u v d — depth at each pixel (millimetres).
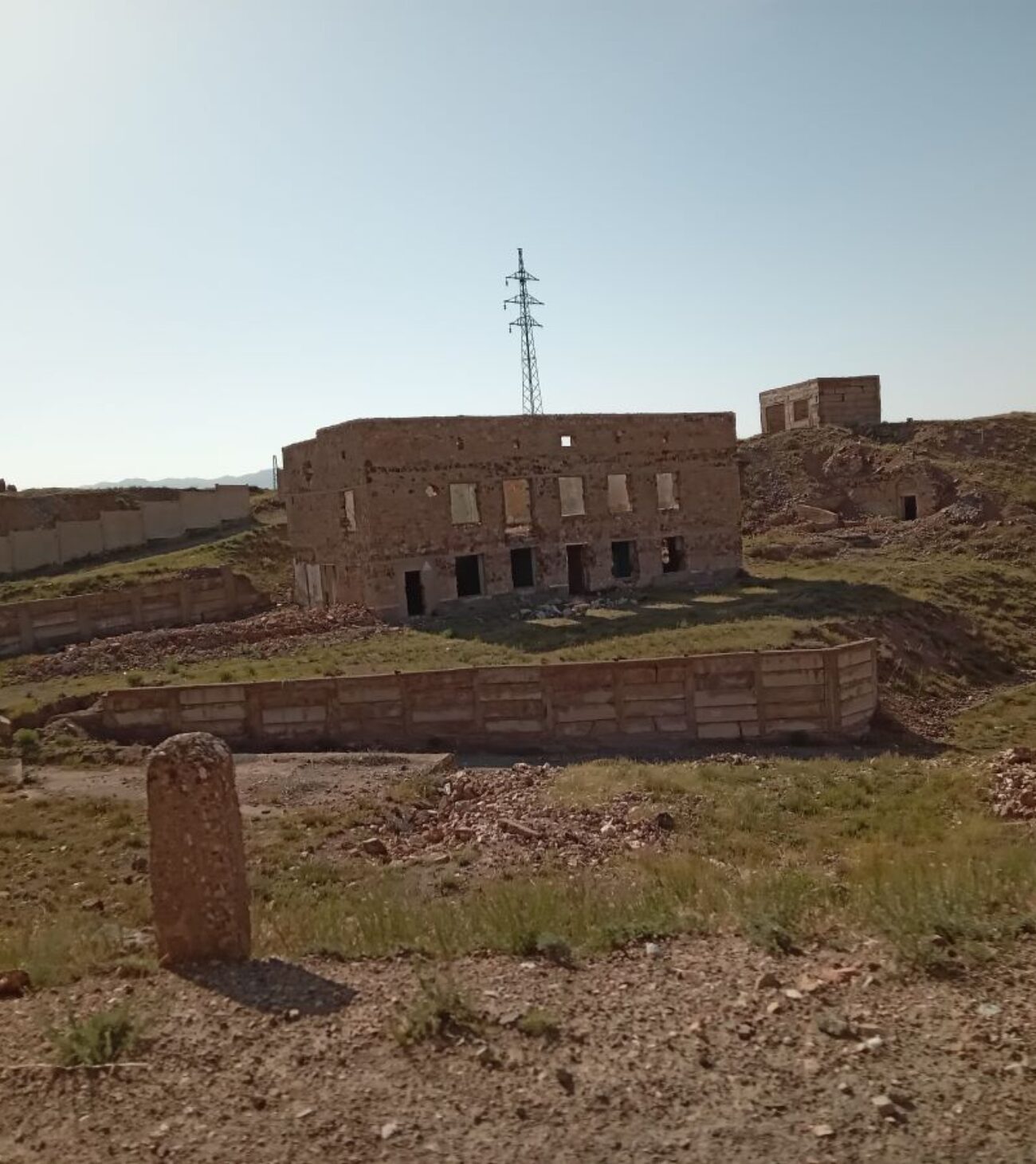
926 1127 5691
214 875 8508
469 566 39469
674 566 45281
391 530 36344
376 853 14562
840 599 35750
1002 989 7355
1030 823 15312
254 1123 5926
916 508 57750
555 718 22828
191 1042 6953
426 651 29438
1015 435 62750
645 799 16891
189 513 55156
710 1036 6867
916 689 28734
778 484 63125
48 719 23516
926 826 15500
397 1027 7012
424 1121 5918
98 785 18703
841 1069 6363
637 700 22812
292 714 23000
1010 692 29953
